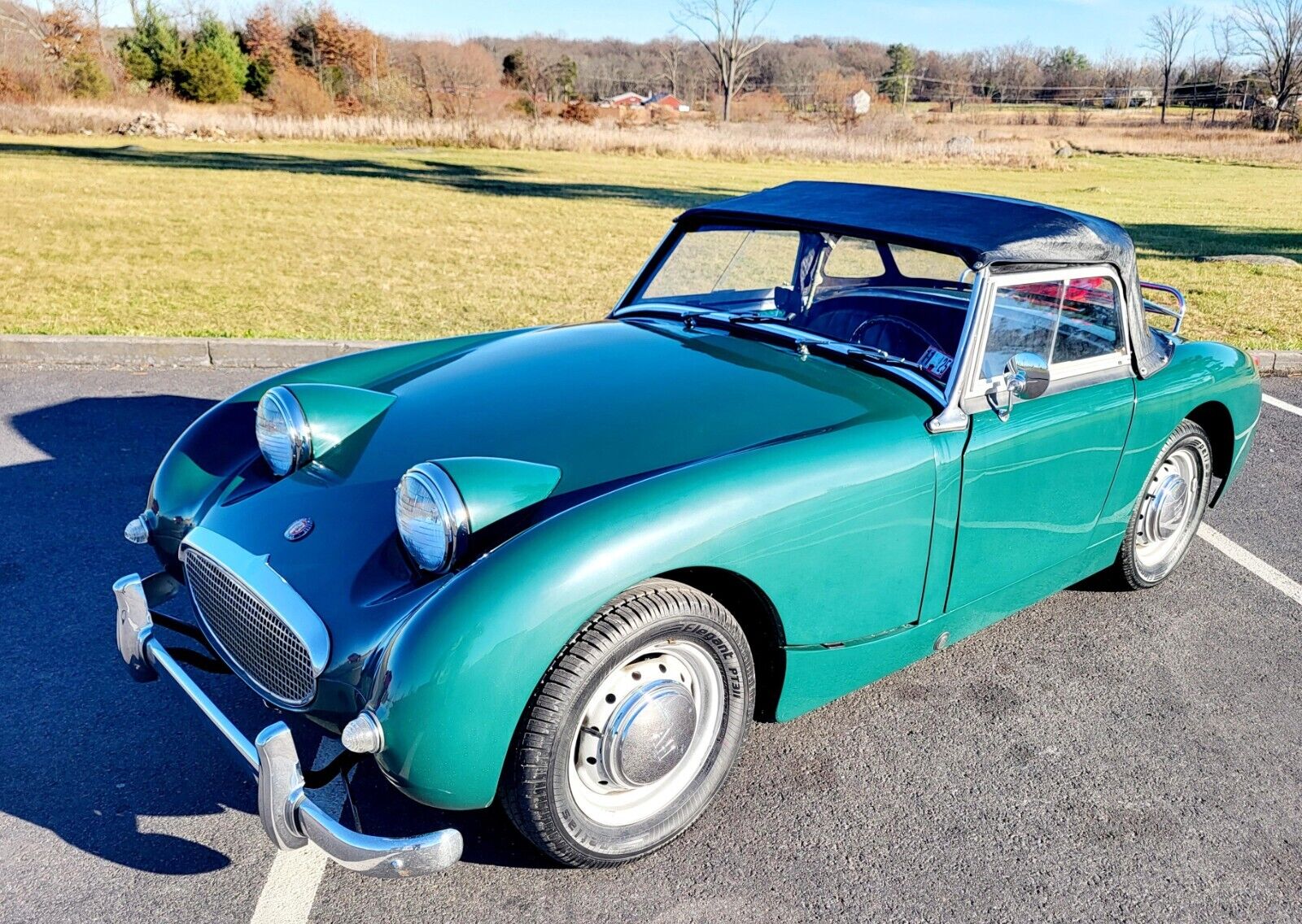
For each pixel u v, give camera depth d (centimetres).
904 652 310
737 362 320
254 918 240
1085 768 311
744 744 311
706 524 238
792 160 3369
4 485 478
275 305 866
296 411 289
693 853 267
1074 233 332
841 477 264
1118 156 4231
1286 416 682
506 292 972
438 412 297
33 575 395
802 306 360
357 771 293
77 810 272
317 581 242
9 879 247
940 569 304
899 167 3256
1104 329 348
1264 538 488
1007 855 272
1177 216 2002
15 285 898
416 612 223
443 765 219
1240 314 961
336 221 1423
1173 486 407
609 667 233
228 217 1409
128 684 329
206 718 244
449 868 258
